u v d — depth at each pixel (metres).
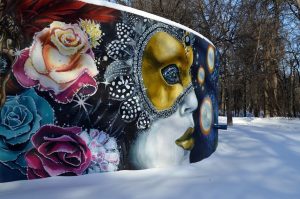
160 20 7.14
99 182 5.71
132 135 6.67
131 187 5.43
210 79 8.99
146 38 6.92
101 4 6.41
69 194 4.99
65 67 6.02
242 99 43.06
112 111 6.47
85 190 5.20
